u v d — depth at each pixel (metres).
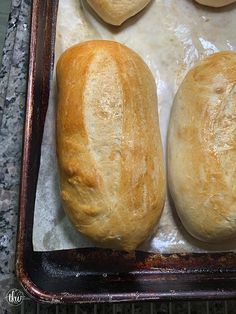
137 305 0.21
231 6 0.22
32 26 0.20
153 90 0.20
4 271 0.21
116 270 0.20
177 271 0.20
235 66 0.20
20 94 0.22
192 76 0.20
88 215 0.19
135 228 0.19
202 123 0.19
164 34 0.22
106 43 0.20
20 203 0.18
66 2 0.22
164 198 0.20
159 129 0.20
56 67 0.21
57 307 0.21
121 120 0.19
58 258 0.20
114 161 0.19
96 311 0.21
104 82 0.19
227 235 0.19
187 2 0.22
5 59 0.23
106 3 0.21
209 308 0.21
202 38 0.22
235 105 0.20
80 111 0.19
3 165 0.21
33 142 0.20
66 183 0.19
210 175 0.19
